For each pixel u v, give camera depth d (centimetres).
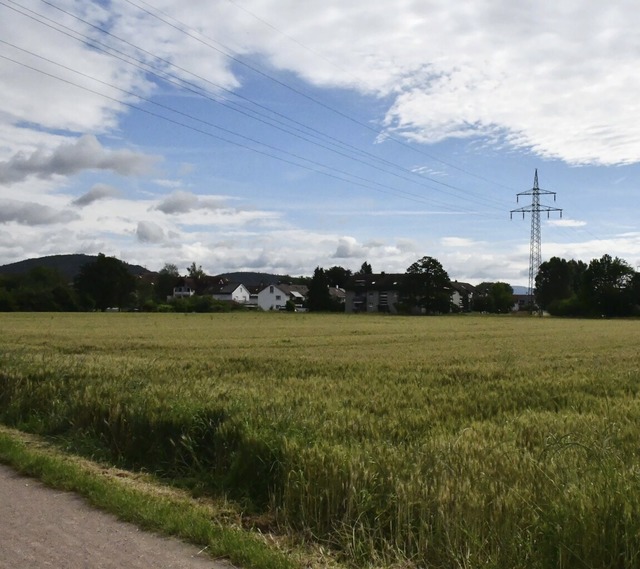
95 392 1102
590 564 469
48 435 1054
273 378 1548
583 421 903
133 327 5306
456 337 4284
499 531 508
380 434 816
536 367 1911
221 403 931
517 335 4597
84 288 11362
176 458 830
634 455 675
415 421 927
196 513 631
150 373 1502
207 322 6712
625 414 1006
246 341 3600
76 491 712
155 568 500
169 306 10900
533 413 1008
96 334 4100
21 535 569
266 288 15850
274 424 792
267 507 670
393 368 1884
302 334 4550
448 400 1178
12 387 1290
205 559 523
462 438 748
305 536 596
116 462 880
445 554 518
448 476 587
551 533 486
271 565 510
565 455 655
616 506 491
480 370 1780
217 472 770
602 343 3550
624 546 468
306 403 1034
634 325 6875
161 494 728
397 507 566
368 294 14050
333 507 598
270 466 702
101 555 524
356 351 2803
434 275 11519
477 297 14900
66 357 1875
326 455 650
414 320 8119
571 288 14325
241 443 749
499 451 670
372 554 533
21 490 718
